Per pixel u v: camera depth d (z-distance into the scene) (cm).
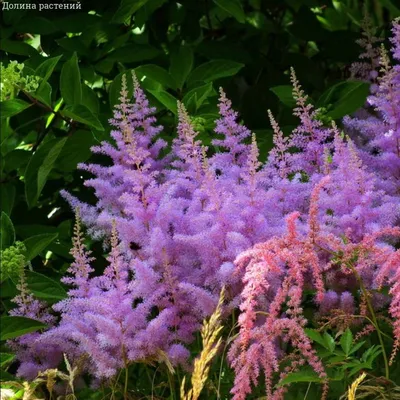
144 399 304
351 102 339
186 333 297
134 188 303
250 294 280
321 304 298
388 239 302
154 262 298
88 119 329
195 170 313
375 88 340
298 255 283
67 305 301
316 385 294
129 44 364
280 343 297
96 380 306
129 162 306
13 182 354
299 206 308
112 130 329
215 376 299
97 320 290
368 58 381
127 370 296
